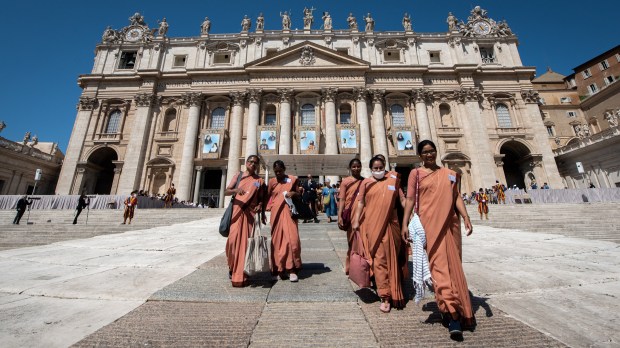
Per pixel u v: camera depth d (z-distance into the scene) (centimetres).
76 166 2947
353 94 3098
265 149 2789
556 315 269
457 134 3028
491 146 2995
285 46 3388
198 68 3244
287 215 406
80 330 235
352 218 366
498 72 3195
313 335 231
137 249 669
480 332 233
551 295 330
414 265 267
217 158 2914
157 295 324
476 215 1496
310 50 3219
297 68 3116
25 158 2900
